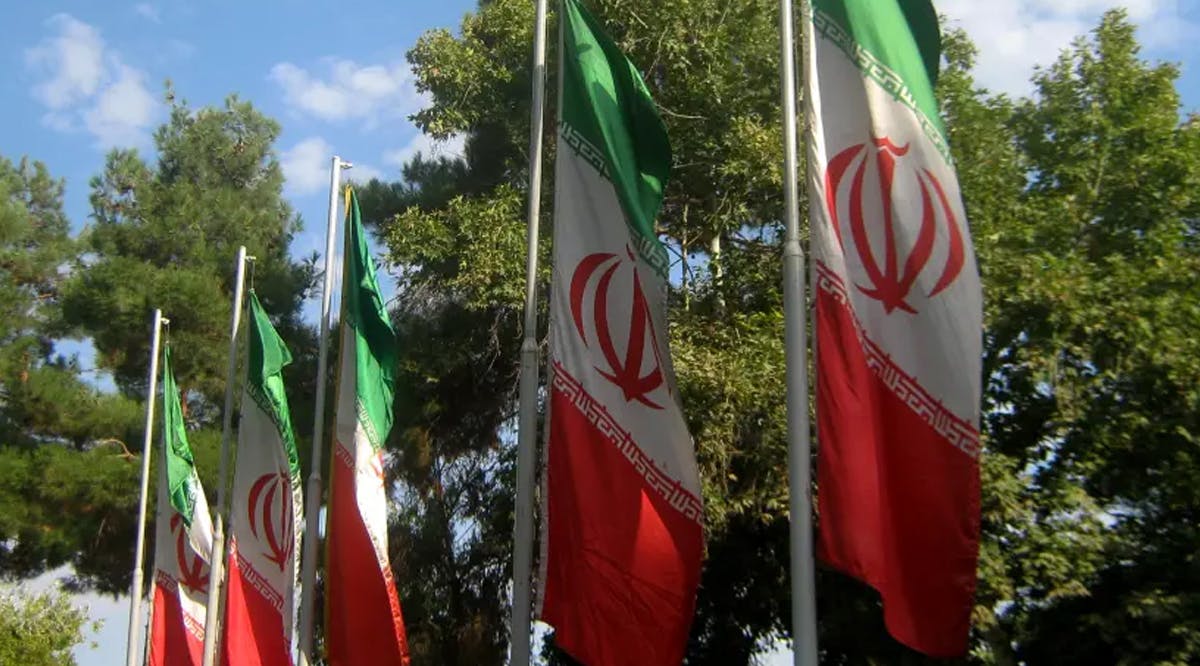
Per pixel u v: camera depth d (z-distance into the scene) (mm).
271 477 20875
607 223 13430
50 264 37969
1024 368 18562
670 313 23047
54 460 32250
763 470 20031
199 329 35469
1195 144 19969
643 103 13891
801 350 11492
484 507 27625
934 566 10617
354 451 17719
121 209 38375
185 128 40312
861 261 11266
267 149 40719
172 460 25406
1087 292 17969
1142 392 18281
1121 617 17391
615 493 12648
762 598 21516
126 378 36594
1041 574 17375
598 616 12398
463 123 26641
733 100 23984
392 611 17188
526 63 26391
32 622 34062
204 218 37625
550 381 13164
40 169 41219
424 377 27719
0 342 35719
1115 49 20672
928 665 17969
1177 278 18344
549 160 25516
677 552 12391
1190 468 17766
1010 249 18828
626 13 24047
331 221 21328
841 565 10719
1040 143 20953
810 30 11867
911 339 11016
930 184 11305
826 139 11609
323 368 20719
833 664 20109
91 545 33938
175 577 25391
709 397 19766
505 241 24141
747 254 23562
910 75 11578
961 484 10648
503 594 27469
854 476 10820
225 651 20531
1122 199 20156
